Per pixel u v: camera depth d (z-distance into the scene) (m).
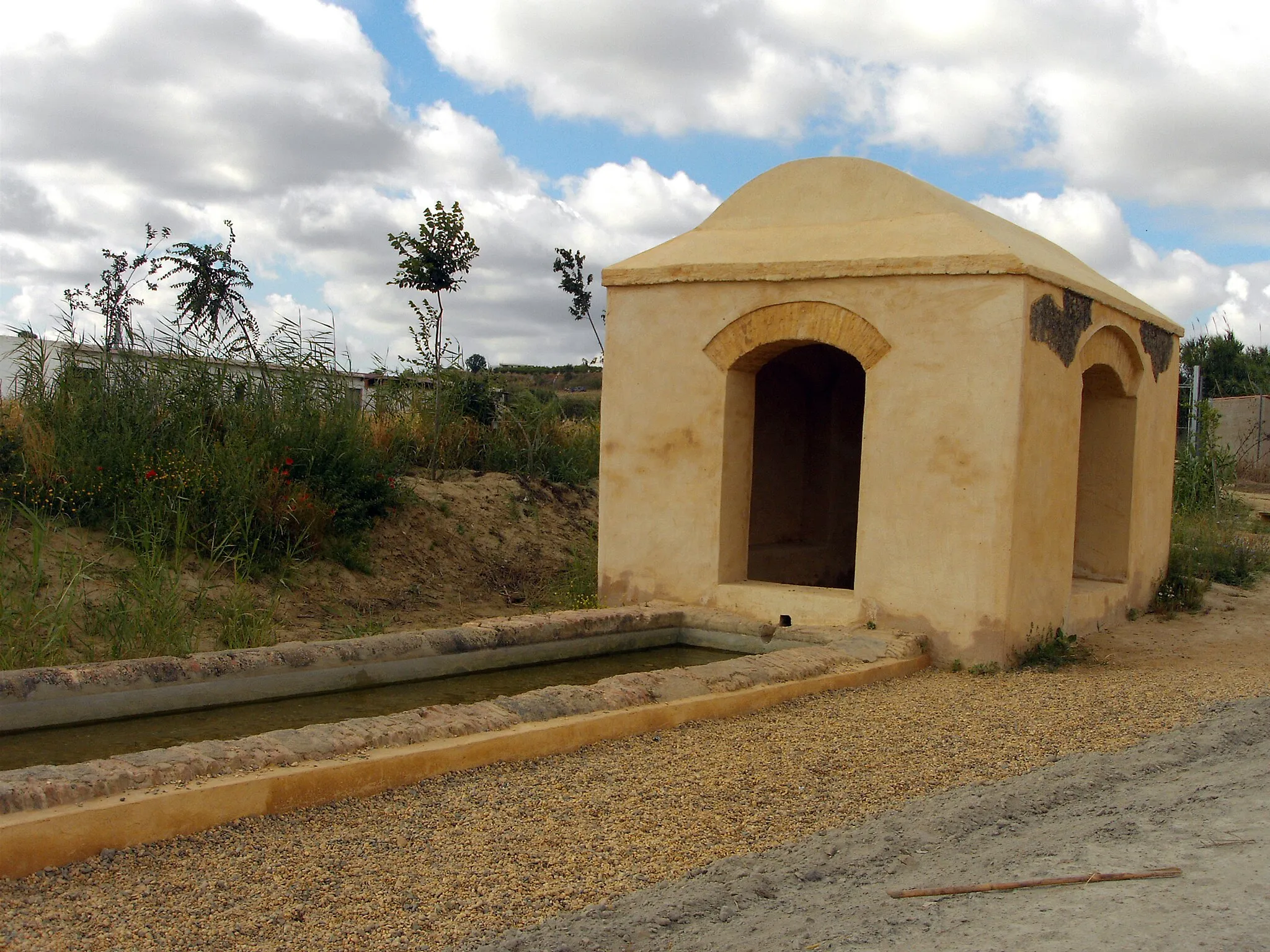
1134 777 5.47
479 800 4.98
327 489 11.09
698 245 9.88
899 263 8.52
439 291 14.78
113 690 6.45
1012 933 3.47
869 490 8.76
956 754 5.93
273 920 3.74
